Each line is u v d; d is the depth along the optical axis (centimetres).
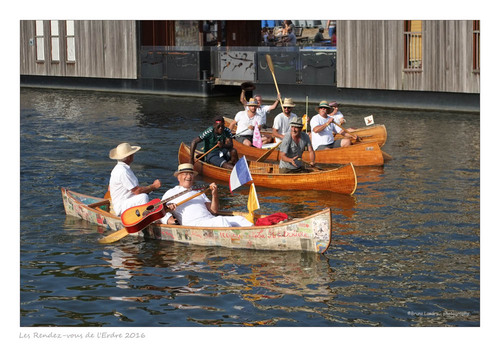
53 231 920
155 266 789
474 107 2034
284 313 663
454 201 1053
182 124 1917
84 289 722
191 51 2669
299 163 1184
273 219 854
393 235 889
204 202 903
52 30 3147
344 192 1119
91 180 1227
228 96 2700
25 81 3297
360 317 655
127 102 2509
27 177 1248
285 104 1325
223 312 666
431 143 1556
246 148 1446
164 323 645
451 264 782
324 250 814
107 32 2947
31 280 746
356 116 2023
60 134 1758
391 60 2181
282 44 2658
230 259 809
